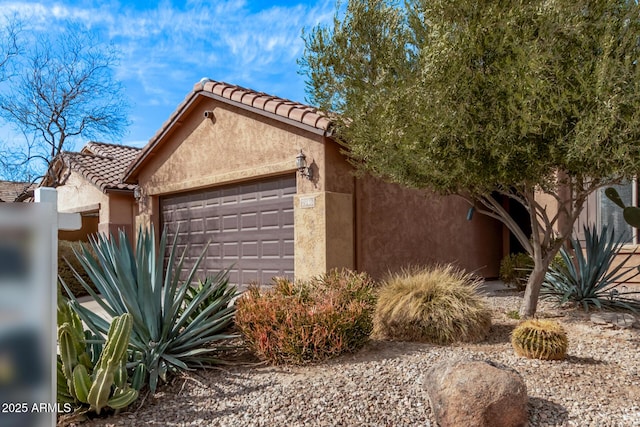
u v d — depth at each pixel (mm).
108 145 20406
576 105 5633
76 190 17219
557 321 7617
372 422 4250
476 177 6559
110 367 4477
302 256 10039
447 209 13586
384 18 7898
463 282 7484
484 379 4164
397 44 7578
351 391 4832
